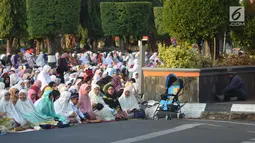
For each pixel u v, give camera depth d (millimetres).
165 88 29219
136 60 42438
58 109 25344
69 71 40562
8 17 72688
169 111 27109
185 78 29328
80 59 58094
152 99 30562
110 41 98625
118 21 81562
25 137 20500
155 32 91438
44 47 93750
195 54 31266
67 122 24594
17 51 84500
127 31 81875
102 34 84812
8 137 20641
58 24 59938
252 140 19781
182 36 33000
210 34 32531
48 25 59750
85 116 26188
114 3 81500
